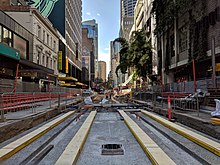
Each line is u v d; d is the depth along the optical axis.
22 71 28.89
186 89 19.70
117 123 13.41
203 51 21.91
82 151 7.54
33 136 8.88
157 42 39.00
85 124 12.19
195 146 7.74
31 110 15.07
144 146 7.56
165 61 34.50
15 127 9.41
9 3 34.91
